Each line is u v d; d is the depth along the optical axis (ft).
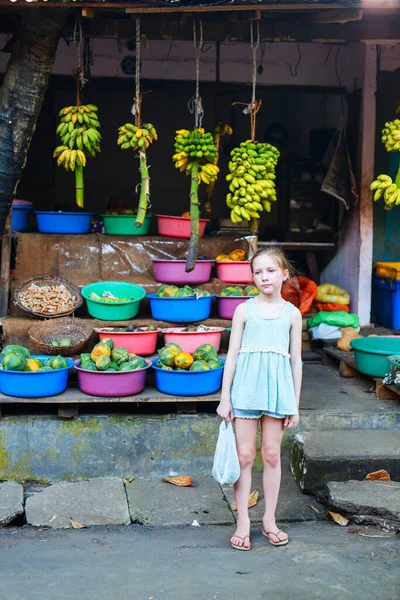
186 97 31.42
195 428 14.66
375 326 23.22
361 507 12.48
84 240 18.75
